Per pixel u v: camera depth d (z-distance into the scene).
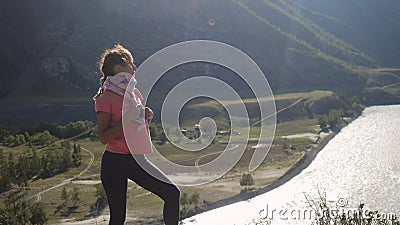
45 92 86.62
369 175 30.98
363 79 92.25
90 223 23.77
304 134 49.94
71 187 30.86
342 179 30.16
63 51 95.44
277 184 29.30
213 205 24.14
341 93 72.56
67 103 71.00
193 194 24.72
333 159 37.75
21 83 89.88
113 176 3.50
